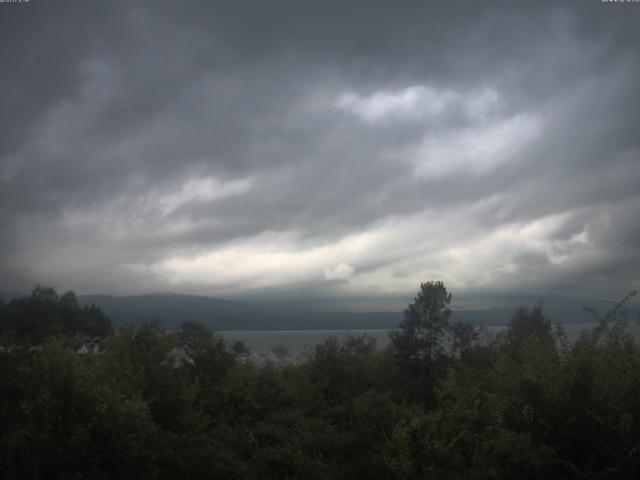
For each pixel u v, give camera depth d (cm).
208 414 1407
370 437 1230
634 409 853
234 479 1042
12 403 936
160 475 949
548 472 829
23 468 786
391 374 1706
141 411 973
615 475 804
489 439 905
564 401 849
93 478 816
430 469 979
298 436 1230
